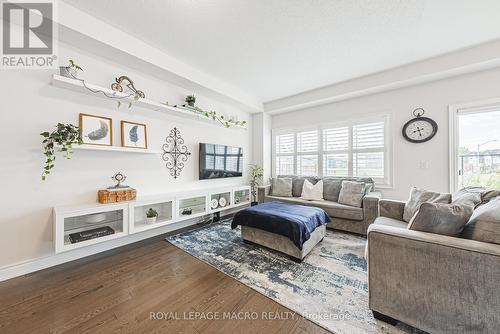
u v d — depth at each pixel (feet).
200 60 9.61
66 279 6.12
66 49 7.19
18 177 6.35
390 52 8.92
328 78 11.50
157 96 9.88
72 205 7.23
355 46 8.48
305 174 14.94
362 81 11.30
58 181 7.08
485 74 9.05
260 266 6.88
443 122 9.98
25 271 6.41
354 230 10.00
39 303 5.06
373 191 11.23
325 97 12.71
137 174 9.24
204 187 12.37
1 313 4.71
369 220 9.57
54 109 6.98
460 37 7.89
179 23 7.13
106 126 8.13
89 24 6.77
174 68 9.39
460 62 8.75
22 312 4.75
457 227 4.10
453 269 3.62
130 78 8.89
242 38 7.96
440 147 10.07
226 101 13.29
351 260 7.29
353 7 6.41
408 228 4.68
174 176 10.73
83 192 7.64
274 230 7.47
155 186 9.92
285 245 7.48
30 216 6.55
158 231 9.88
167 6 6.34
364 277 6.21
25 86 6.47
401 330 4.25
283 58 9.43
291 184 13.74
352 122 12.84
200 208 11.00
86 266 6.89
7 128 6.17
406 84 10.57
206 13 6.63
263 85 12.46
